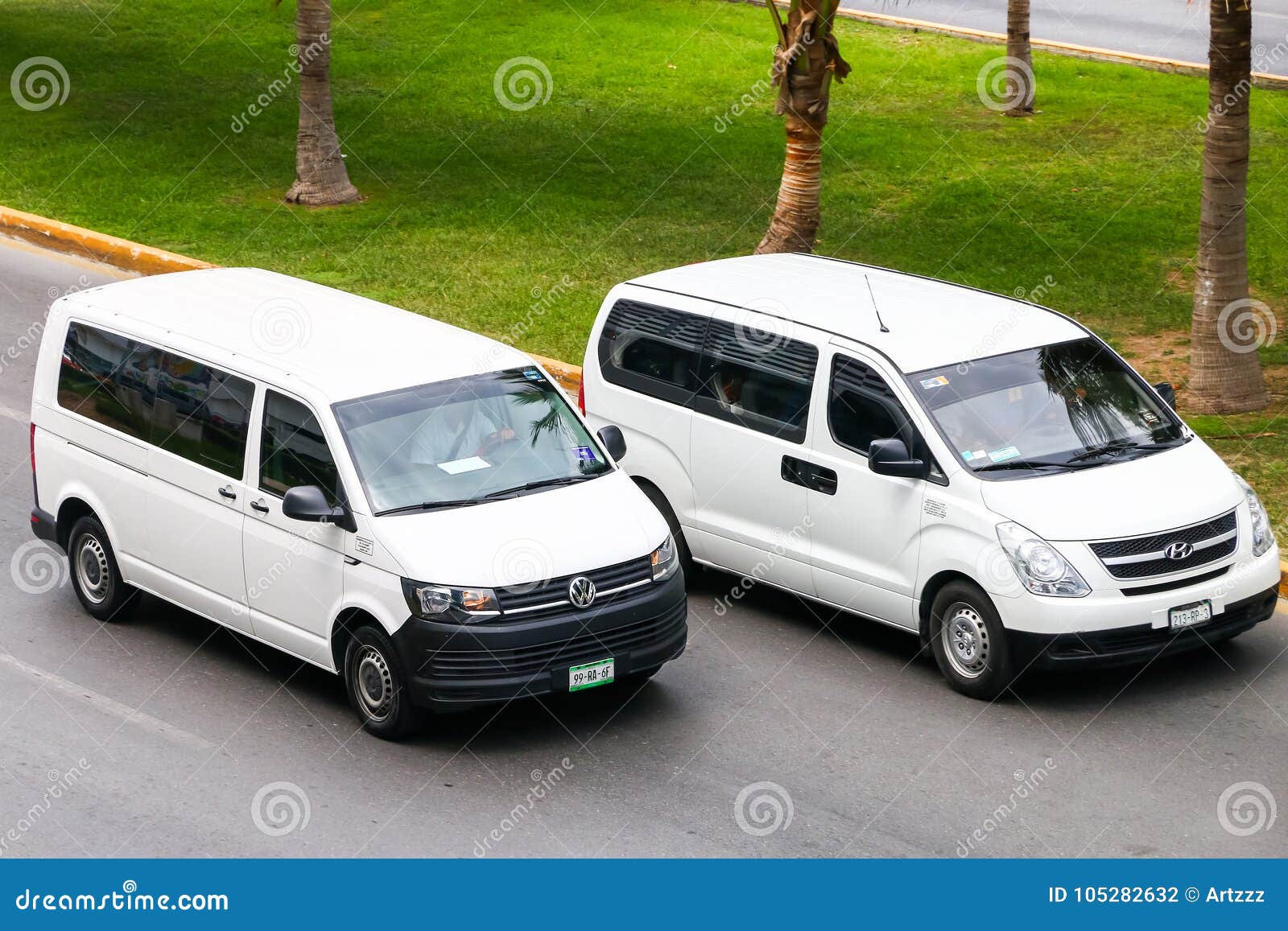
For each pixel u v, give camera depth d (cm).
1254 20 3014
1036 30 3023
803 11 1636
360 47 2945
